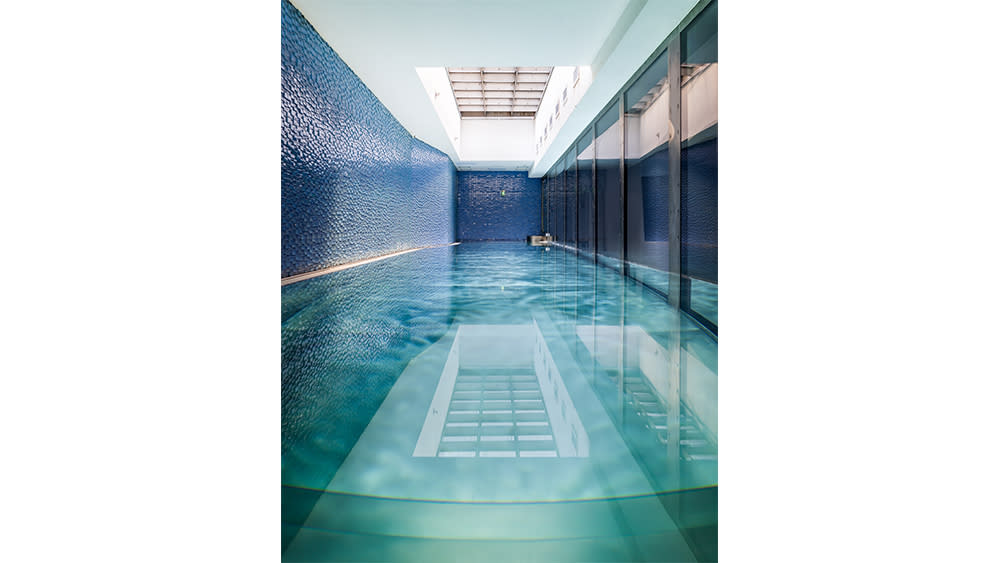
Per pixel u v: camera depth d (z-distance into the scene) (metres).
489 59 6.29
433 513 1.40
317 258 5.78
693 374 2.59
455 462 1.68
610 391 2.34
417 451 1.76
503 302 4.81
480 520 1.36
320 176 5.71
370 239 8.02
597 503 1.45
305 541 1.27
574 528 1.33
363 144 7.44
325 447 1.78
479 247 14.87
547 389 2.37
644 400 2.23
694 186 6.93
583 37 5.68
